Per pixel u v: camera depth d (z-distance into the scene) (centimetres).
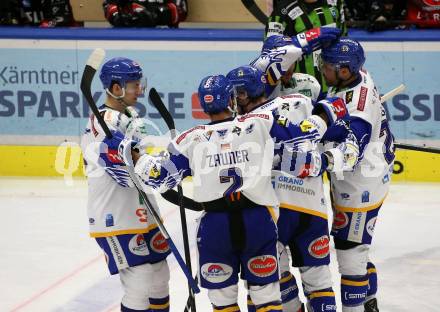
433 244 1772
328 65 1177
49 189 2262
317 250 1145
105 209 1159
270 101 1109
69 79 2369
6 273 1616
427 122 2339
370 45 2333
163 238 1201
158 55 2364
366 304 1303
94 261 1680
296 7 1762
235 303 1104
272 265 1080
